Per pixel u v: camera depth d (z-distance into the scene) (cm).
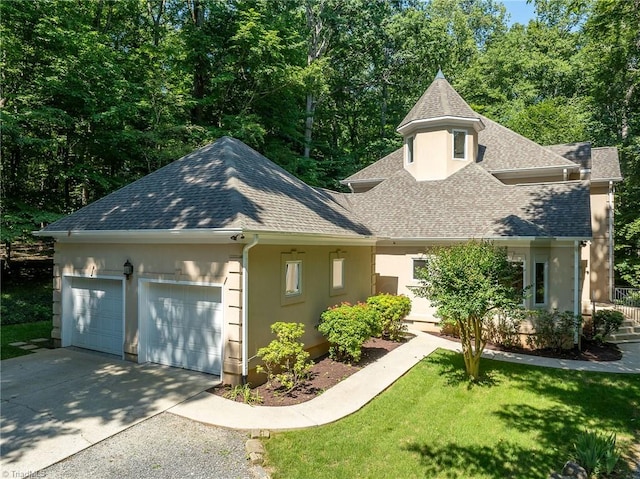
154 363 989
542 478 552
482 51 4247
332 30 2991
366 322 1050
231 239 815
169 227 872
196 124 2338
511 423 718
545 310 1261
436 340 1301
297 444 620
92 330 1120
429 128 1800
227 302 841
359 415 733
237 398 779
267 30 2367
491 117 3409
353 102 3488
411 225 1507
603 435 664
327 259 1170
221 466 556
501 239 1259
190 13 2436
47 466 545
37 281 2011
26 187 1939
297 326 931
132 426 664
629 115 2645
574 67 3269
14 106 1662
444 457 600
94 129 1894
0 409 721
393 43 3136
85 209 1162
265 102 2612
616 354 1217
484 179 1641
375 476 547
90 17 2109
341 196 1819
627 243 2314
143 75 2073
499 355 1167
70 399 767
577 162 1844
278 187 1166
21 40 1700
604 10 1407
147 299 1001
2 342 1208
